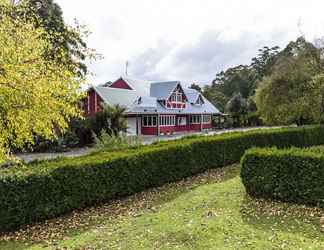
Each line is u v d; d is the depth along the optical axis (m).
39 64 6.37
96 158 9.86
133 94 40.28
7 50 5.90
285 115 25.03
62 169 8.57
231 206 8.25
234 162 15.30
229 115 55.47
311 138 20.72
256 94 27.83
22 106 6.23
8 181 7.60
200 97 50.41
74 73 7.00
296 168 8.40
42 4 25.28
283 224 6.96
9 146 7.19
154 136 37.66
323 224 6.90
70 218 8.43
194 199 8.99
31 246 6.80
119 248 6.14
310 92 23.08
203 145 13.61
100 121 26.70
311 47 25.52
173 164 11.98
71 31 7.32
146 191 10.85
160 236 6.44
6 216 7.54
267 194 8.83
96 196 9.33
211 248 5.71
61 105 6.83
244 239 6.06
